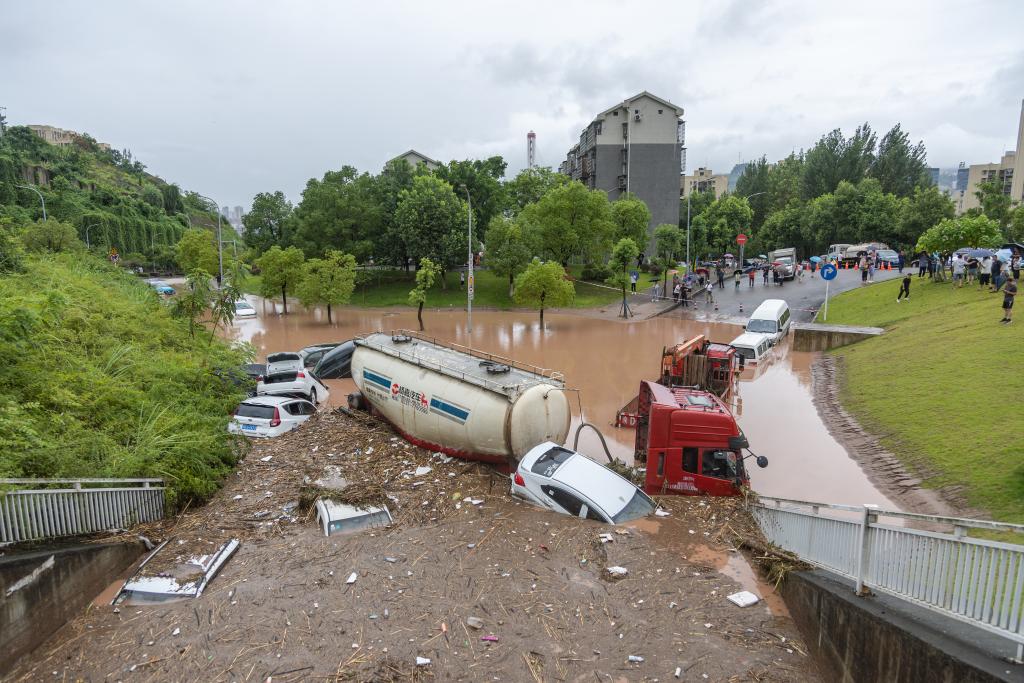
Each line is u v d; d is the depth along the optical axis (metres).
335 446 12.43
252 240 63.12
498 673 5.14
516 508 8.84
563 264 51.94
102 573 6.69
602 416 17.58
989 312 21.59
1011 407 13.54
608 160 67.44
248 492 9.79
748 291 43.25
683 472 9.86
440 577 6.71
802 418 17.14
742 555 7.29
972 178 104.69
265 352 28.02
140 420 9.84
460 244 48.47
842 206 63.97
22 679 5.24
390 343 15.15
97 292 18.05
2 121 96.62
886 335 23.86
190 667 5.25
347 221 51.25
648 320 36.59
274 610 6.10
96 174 103.25
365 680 5.02
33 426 7.93
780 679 5.17
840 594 5.62
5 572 5.37
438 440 12.29
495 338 31.58
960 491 10.99
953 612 4.79
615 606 6.17
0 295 12.52
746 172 93.44
